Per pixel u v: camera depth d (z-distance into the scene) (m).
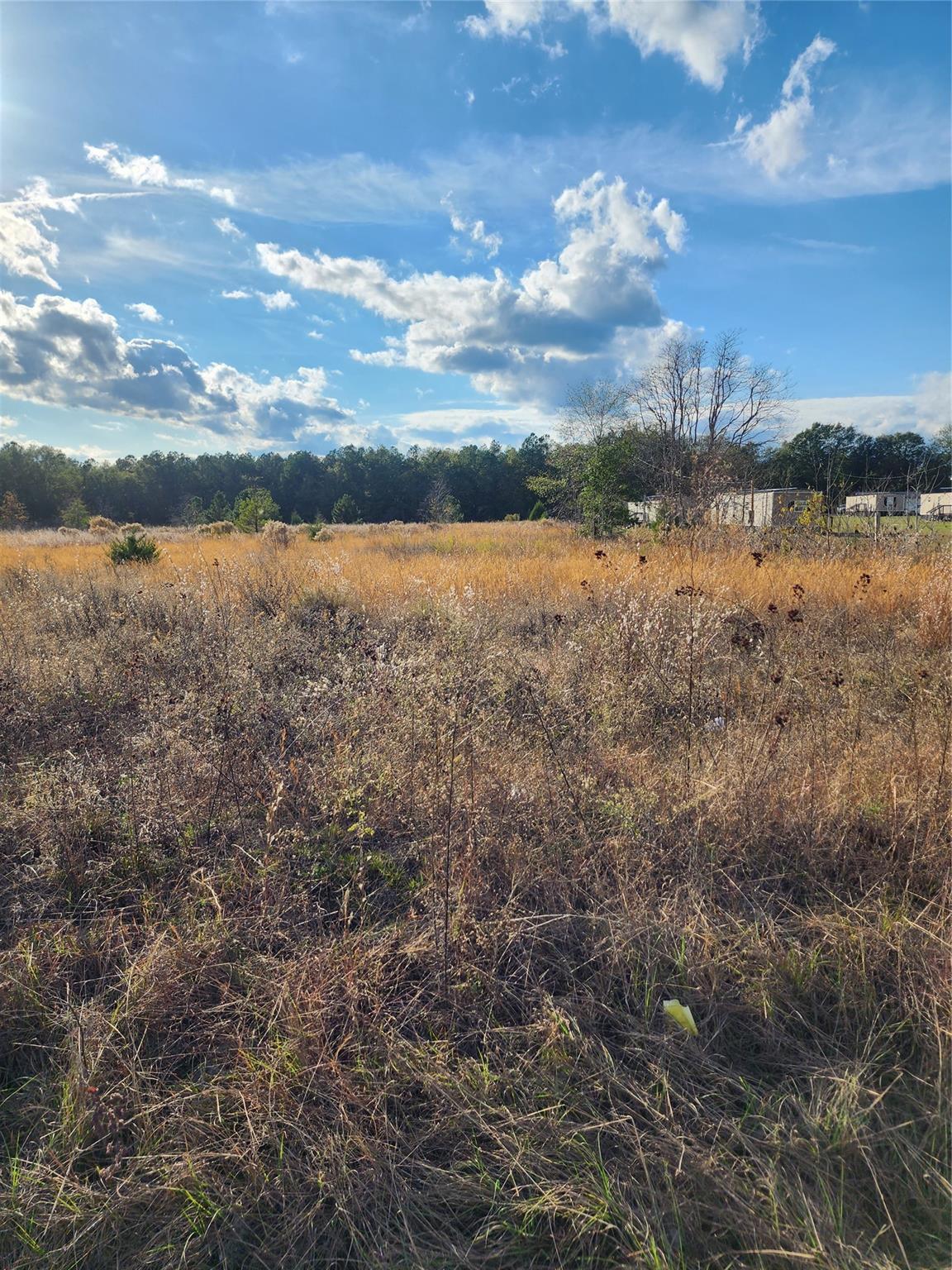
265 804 2.82
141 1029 2.00
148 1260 1.46
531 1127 1.67
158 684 4.38
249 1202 1.56
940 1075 1.71
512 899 2.37
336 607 7.36
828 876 2.55
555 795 2.96
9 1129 1.76
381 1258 1.45
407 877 2.63
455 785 2.93
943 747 2.98
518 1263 1.44
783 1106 1.73
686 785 2.96
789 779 2.93
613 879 2.53
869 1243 1.42
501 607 7.05
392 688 3.60
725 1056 1.88
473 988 2.07
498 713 3.66
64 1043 1.95
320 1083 1.78
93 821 2.88
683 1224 1.46
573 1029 1.91
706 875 2.48
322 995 2.00
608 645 4.70
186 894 2.54
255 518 27.94
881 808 2.78
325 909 2.49
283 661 5.00
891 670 4.57
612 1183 1.54
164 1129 1.71
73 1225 1.51
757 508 16.53
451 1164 1.63
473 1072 1.82
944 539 9.57
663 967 2.13
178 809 2.91
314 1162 1.62
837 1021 1.96
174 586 7.98
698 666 4.18
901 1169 1.56
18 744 3.79
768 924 2.26
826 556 8.78
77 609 6.81
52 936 2.33
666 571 7.52
